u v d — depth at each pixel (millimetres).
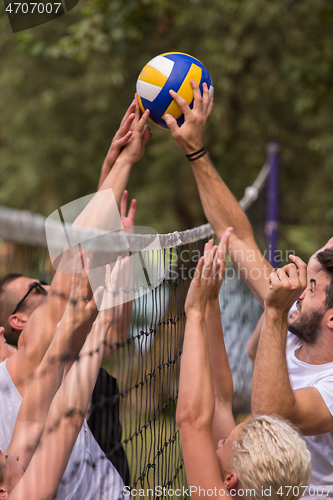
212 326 2459
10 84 13102
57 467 1721
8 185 13047
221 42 12141
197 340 1992
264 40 12438
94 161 13234
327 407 2154
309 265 2488
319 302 2359
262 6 11828
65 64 12953
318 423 2145
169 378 2492
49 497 1689
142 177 13203
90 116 13383
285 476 1739
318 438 2316
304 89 8625
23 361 2109
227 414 2422
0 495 1705
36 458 1721
